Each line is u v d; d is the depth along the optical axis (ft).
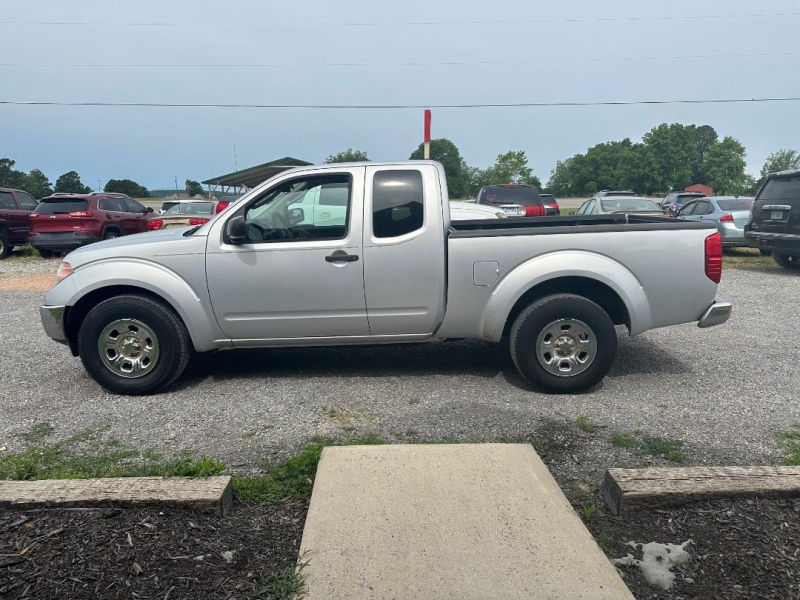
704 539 9.43
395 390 16.53
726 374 17.75
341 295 16.16
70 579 8.61
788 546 9.18
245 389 16.83
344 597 8.23
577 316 15.58
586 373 15.79
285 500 10.84
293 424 14.24
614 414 14.60
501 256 15.90
